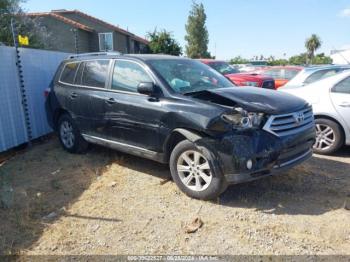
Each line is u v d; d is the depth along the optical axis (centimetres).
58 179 509
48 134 791
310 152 461
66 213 403
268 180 483
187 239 345
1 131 627
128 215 395
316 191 447
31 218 393
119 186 477
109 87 534
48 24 2794
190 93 454
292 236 345
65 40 2816
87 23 3050
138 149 492
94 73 570
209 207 409
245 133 390
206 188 413
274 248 327
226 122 392
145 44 3731
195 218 379
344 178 490
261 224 368
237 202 420
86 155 617
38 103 749
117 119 510
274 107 415
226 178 393
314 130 467
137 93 489
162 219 384
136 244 339
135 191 459
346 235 344
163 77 472
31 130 721
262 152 389
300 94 636
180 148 430
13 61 659
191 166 427
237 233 353
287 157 413
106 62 553
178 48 3456
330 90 603
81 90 580
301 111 439
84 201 433
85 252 328
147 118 464
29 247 337
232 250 326
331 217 379
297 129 426
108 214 399
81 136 602
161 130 449
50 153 643
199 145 407
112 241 345
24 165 578
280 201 421
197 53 4888
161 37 3406
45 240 348
